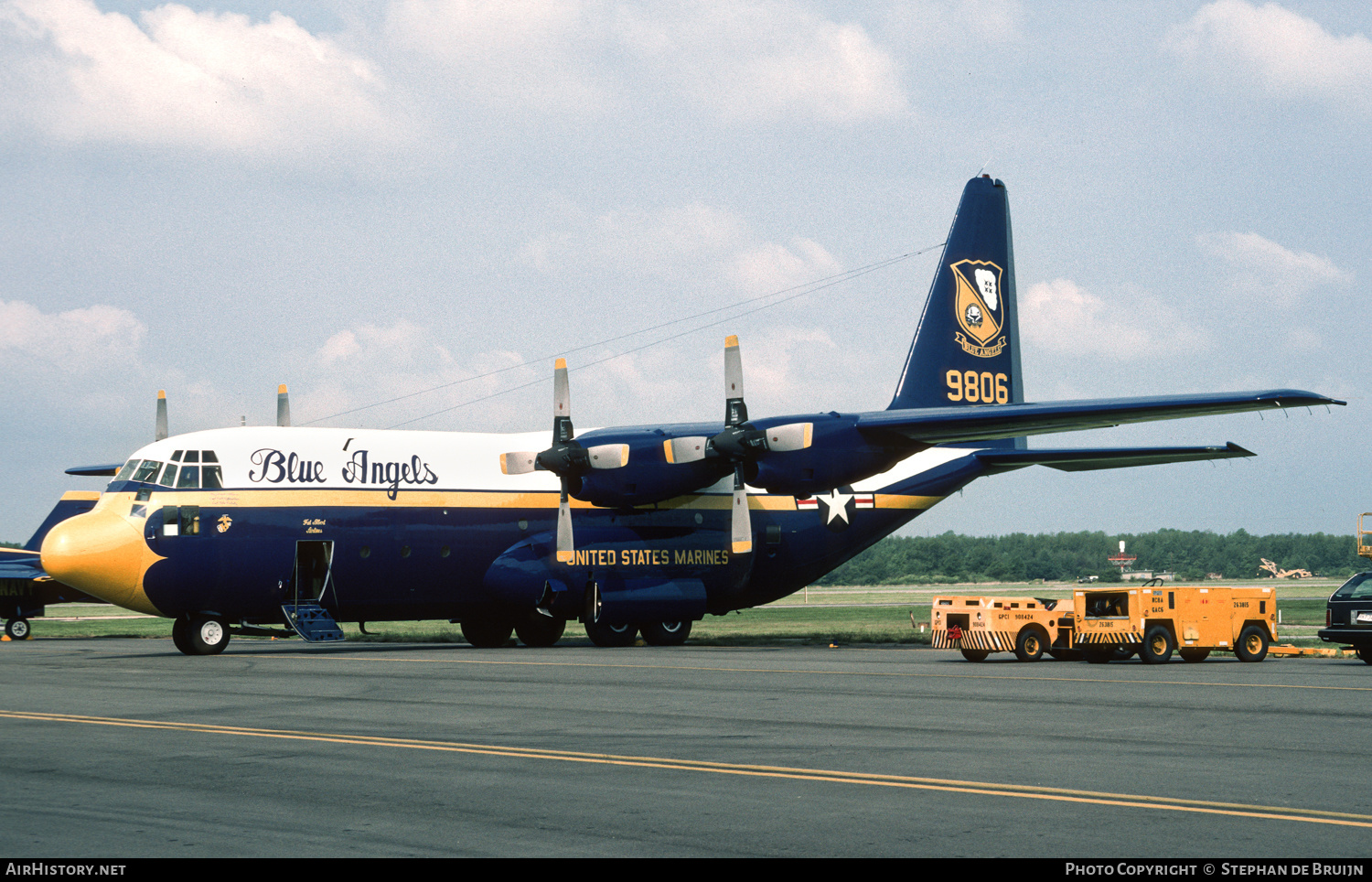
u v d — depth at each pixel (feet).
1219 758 82.38
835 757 83.30
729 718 104.27
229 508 192.34
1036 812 65.51
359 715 106.83
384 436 209.87
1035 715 105.81
